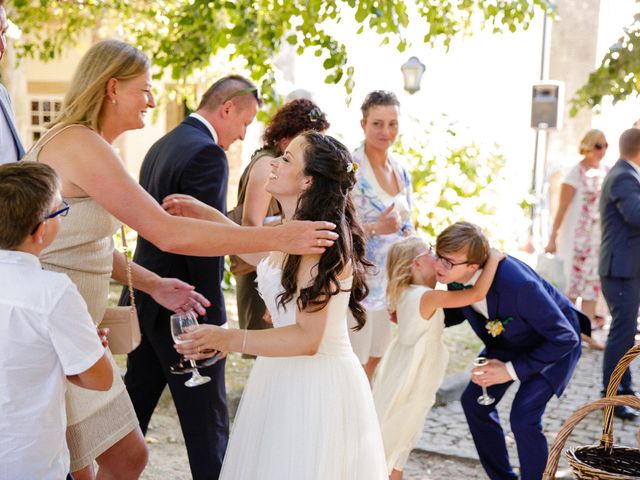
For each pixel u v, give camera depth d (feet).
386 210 14.67
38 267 7.19
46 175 7.18
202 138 11.12
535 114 32.50
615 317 16.85
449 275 11.58
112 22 24.89
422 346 12.08
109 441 9.15
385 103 15.11
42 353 7.07
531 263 31.99
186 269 11.03
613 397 8.09
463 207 27.81
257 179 12.46
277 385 9.09
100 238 8.93
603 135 22.22
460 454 14.46
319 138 8.95
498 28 18.80
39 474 7.21
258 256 12.48
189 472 13.55
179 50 17.37
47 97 40.47
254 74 16.20
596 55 34.91
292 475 8.71
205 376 10.75
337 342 9.11
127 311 9.38
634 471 8.39
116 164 8.55
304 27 15.88
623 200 16.38
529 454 11.54
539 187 35.06
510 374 11.60
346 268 8.88
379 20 15.60
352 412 9.05
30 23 22.58
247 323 13.66
